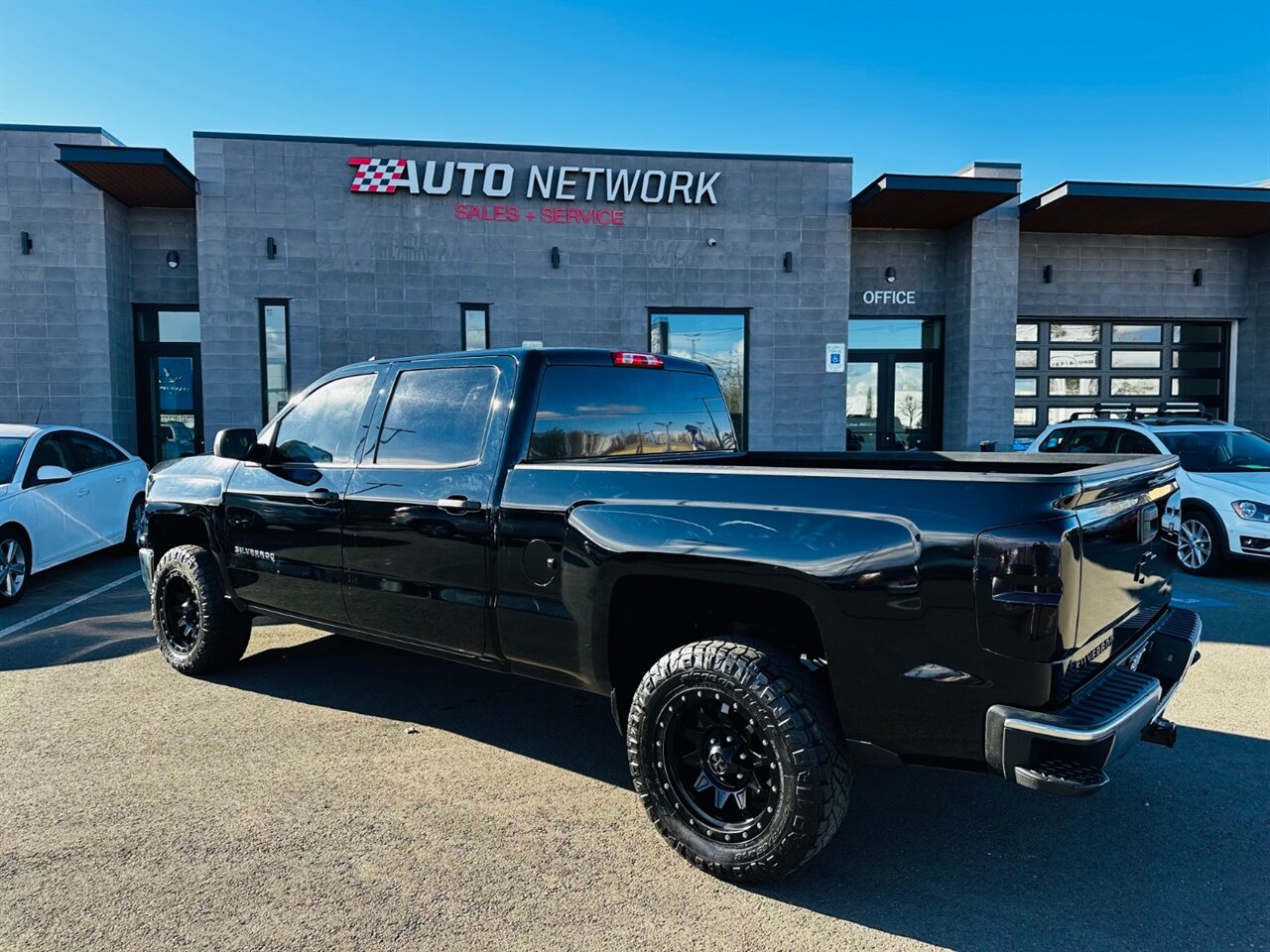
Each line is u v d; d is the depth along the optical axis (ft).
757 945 8.13
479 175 44.50
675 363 14.66
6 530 22.47
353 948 8.03
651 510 9.87
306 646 19.02
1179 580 25.64
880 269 50.60
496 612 11.39
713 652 9.27
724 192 46.14
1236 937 8.26
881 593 8.28
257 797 11.28
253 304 43.04
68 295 42.55
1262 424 53.26
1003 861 9.78
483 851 9.93
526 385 11.75
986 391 48.52
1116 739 7.75
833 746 8.79
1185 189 44.11
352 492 13.20
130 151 37.55
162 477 17.12
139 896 8.87
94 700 15.16
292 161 43.01
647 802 9.80
